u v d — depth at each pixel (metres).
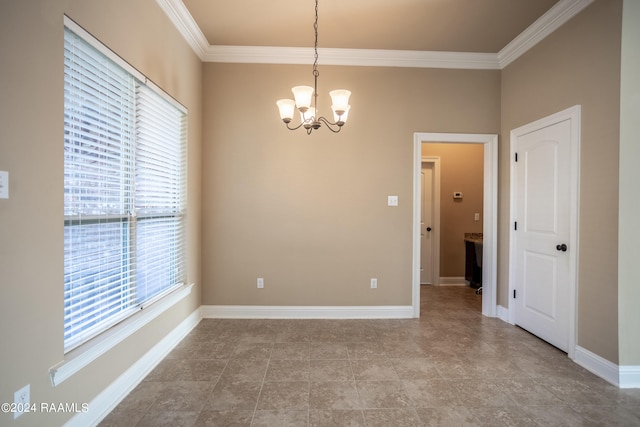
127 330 1.91
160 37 2.35
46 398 1.36
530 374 2.22
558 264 2.60
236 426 1.67
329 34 2.99
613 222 2.09
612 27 2.11
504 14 2.66
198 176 3.19
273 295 3.35
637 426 1.70
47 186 1.37
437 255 4.98
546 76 2.73
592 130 2.26
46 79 1.35
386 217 3.38
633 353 2.06
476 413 1.80
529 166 2.96
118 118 1.87
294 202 3.34
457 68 3.39
